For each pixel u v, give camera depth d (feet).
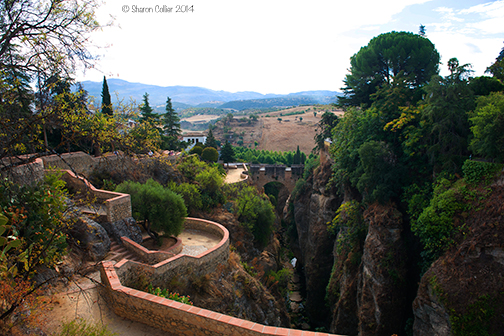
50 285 39.99
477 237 57.26
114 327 35.27
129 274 48.47
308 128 571.69
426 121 78.07
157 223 67.92
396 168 84.64
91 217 60.23
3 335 24.44
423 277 63.52
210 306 58.23
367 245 84.38
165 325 34.50
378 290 77.71
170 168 112.37
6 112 27.48
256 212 118.73
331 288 108.06
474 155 71.87
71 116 30.89
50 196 37.70
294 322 118.01
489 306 52.60
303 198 174.19
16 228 32.71
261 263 108.68
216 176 116.26
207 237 80.94
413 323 67.05
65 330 29.84
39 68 26.68
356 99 138.41
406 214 82.23
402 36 119.34
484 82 83.97
